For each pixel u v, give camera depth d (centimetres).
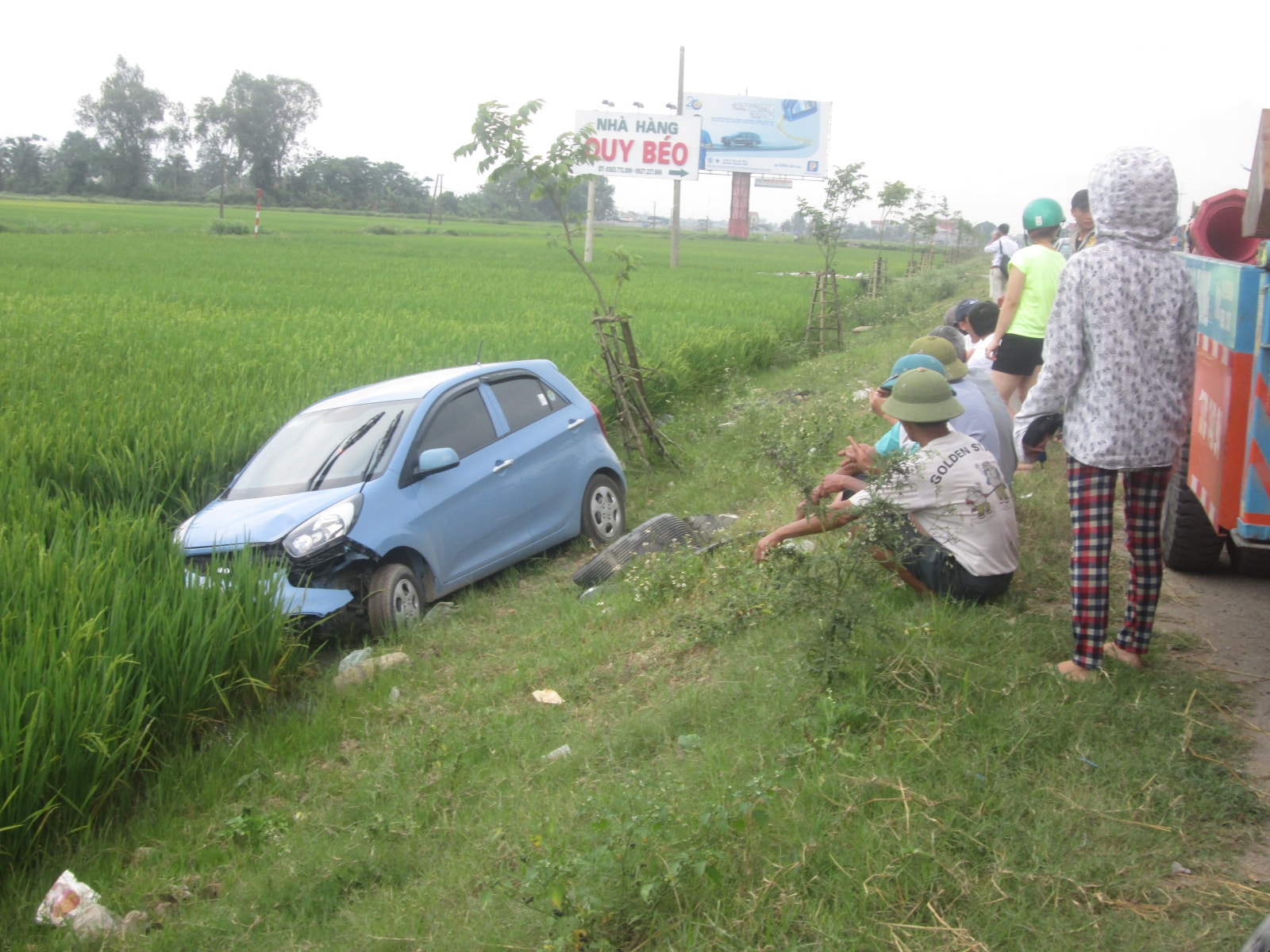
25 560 603
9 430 947
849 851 334
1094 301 409
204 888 434
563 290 2889
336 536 686
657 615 633
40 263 3581
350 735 566
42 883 441
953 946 294
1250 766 369
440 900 374
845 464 542
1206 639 487
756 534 724
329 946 364
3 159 14312
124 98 14038
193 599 589
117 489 862
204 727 570
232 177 15462
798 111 6762
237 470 931
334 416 815
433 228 9300
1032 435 435
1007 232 1544
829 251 2534
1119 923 297
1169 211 409
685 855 323
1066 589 546
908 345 1795
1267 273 372
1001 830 338
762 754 405
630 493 1092
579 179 1145
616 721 500
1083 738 383
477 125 1107
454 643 683
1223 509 405
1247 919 292
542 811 415
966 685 415
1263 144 370
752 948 302
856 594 461
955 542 498
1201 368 477
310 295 2591
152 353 1469
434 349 1463
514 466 832
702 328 1827
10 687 461
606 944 314
